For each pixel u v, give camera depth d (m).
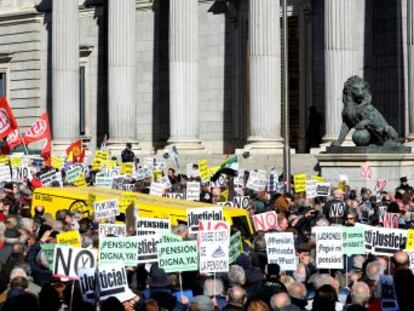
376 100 53.44
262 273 18.80
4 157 44.56
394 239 19.36
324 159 41.09
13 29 72.38
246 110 60.34
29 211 28.00
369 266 17.83
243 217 26.39
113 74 60.44
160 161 51.94
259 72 52.84
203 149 57.97
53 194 30.75
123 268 16.45
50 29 70.50
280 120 54.12
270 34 52.88
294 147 58.28
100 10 67.00
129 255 18.61
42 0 70.50
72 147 50.75
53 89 64.12
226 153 60.31
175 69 57.81
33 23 71.12
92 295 16.62
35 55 71.12
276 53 53.12
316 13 57.41
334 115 50.81
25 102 71.69
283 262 19.67
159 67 64.31
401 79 52.53
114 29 60.41
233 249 19.80
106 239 18.55
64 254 17.23
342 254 19.12
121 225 21.47
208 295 17.52
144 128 64.94
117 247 18.59
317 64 57.41
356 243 19.28
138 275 19.69
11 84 72.56
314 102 57.50
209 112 62.03
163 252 18.38
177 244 18.42
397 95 52.75
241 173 40.22
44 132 47.59
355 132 40.62
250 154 52.47
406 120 52.03
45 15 70.69
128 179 40.72
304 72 57.84
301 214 28.75
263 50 52.81
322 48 57.22
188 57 57.78
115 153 59.53
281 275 18.89
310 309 17.14
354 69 51.41
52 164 47.91
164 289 18.02
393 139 40.81
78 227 24.80
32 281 19.05
